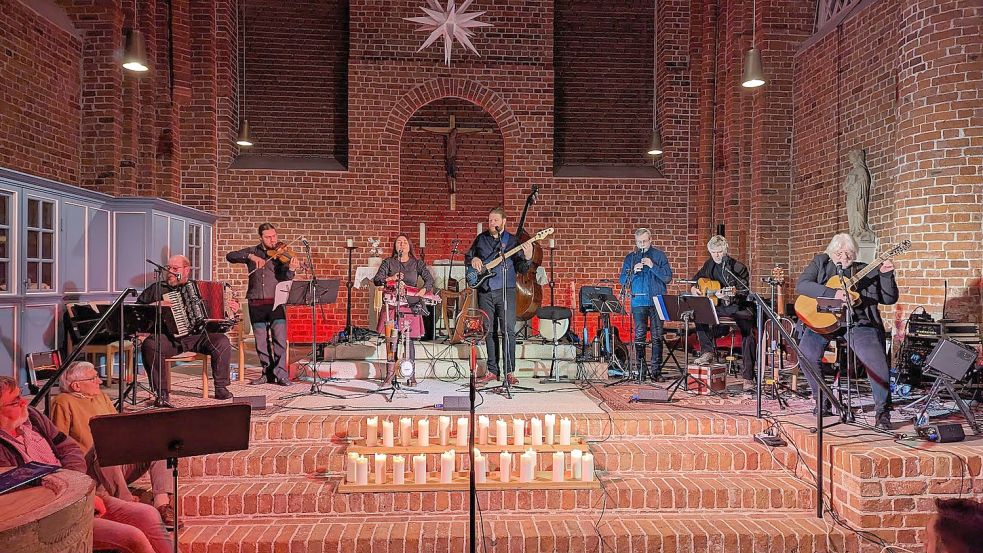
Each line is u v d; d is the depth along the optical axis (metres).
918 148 6.36
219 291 7.29
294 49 10.43
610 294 6.86
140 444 2.97
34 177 6.03
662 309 5.98
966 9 6.10
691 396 5.80
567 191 10.34
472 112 10.62
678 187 10.38
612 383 6.52
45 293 6.25
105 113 8.02
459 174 10.66
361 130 10.09
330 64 10.47
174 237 8.14
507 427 4.80
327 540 3.80
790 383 6.36
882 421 4.60
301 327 10.08
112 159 8.02
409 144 10.57
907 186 6.49
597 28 10.80
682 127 10.34
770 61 8.82
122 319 4.40
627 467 4.58
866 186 7.18
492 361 6.05
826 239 8.05
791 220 8.90
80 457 3.40
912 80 6.42
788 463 4.63
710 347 6.51
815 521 4.12
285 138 10.43
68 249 6.65
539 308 6.67
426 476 4.36
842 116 7.73
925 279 6.30
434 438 4.80
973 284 6.11
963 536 1.81
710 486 4.31
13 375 5.87
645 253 6.69
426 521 4.10
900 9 6.68
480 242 5.94
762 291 8.84
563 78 10.77
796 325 5.30
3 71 6.64
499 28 10.25
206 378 5.73
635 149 10.84
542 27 10.31
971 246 6.11
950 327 5.77
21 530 2.10
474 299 7.20
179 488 4.21
